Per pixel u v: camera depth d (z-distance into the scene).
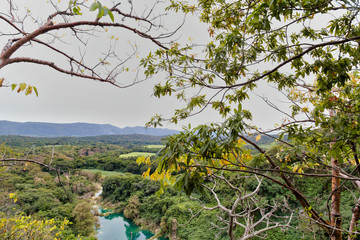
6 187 25.00
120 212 38.22
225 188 14.70
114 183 47.31
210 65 2.77
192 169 1.70
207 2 3.18
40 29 2.23
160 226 28.83
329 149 2.28
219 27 3.35
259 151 2.62
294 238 13.43
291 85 3.14
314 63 2.59
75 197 38.16
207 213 21.98
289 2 1.49
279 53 2.74
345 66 2.43
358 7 1.50
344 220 11.46
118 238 27.45
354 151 2.38
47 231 6.71
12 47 2.10
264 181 16.30
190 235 20.30
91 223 28.45
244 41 2.01
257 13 1.58
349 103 2.54
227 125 1.63
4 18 2.28
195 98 3.34
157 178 2.15
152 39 2.71
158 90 3.29
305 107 3.21
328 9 1.62
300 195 2.67
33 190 28.45
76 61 2.44
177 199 30.16
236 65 2.57
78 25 2.34
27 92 1.68
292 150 2.19
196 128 1.75
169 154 1.56
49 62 2.31
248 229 3.83
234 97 3.35
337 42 1.39
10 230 5.95
